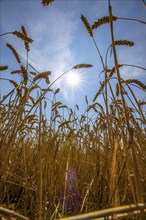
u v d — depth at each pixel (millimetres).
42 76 491
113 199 313
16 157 628
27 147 708
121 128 324
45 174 471
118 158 402
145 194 400
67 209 441
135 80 450
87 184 479
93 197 445
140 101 560
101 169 460
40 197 392
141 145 431
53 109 606
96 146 547
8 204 498
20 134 587
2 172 473
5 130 530
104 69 411
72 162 531
